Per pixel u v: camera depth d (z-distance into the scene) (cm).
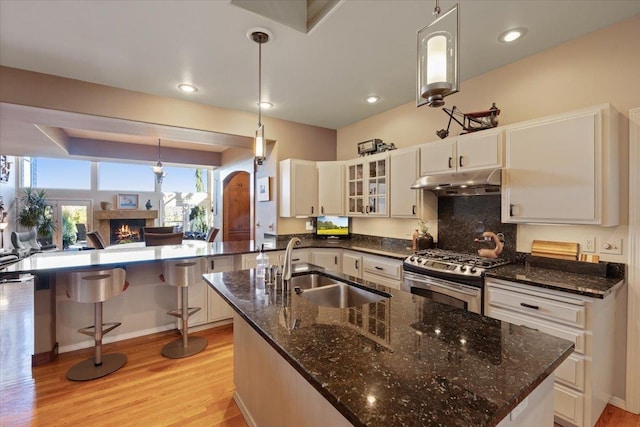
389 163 361
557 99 244
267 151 468
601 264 215
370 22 215
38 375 247
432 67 112
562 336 189
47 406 210
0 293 474
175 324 340
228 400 217
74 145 605
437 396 78
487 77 291
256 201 508
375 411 72
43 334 265
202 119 376
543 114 252
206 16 207
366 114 420
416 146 326
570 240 235
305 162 434
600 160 197
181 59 266
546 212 220
